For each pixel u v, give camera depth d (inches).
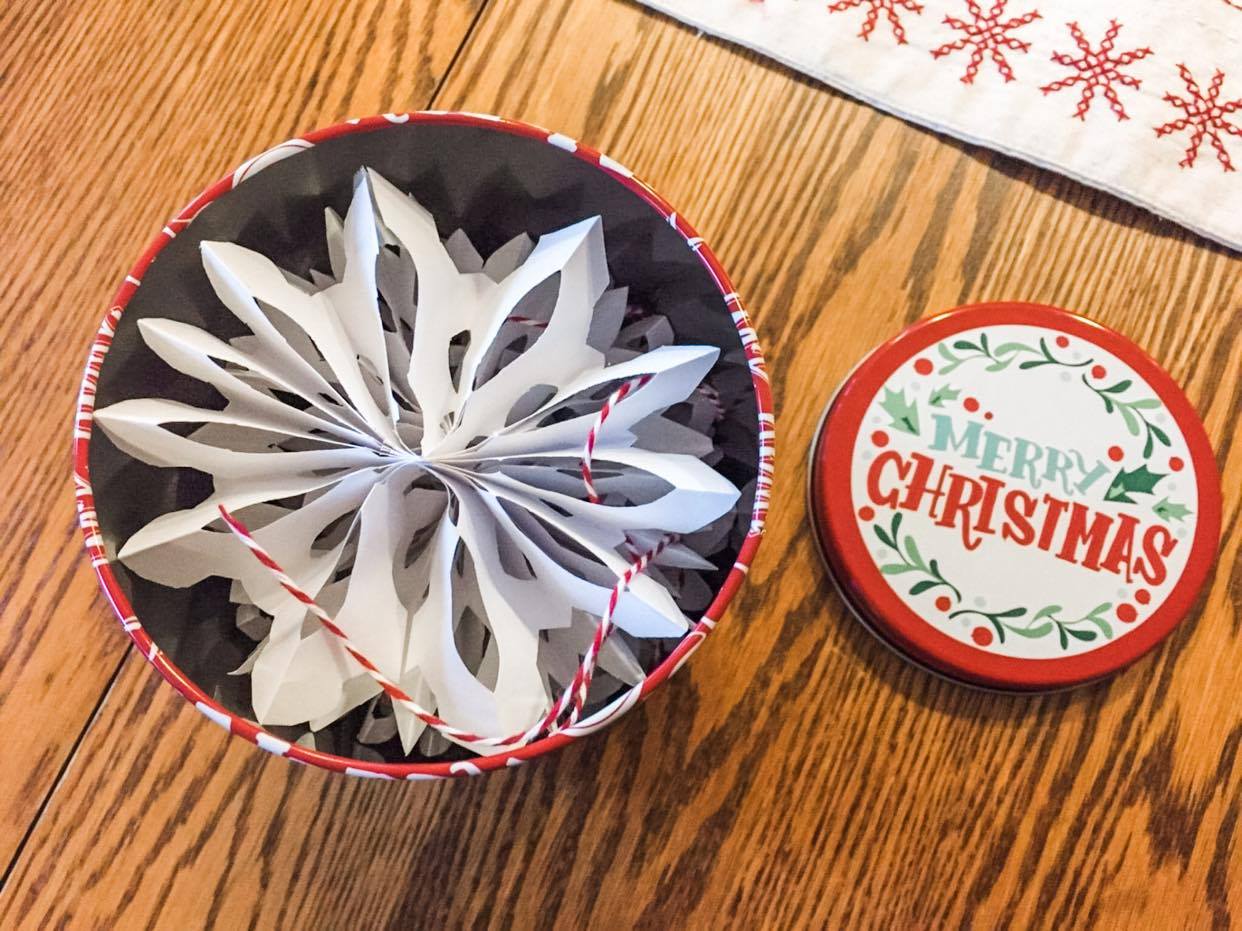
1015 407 11.5
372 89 11.9
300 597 7.4
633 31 12.1
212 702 7.4
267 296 7.9
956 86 12.1
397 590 8.6
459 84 11.9
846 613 11.5
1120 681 11.6
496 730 7.9
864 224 12.0
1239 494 12.0
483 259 9.7
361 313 8.1
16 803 10.7
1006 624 11.1
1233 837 11.4
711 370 9.4
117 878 10.7
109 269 11.5
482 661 8.8
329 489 8.4
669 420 9.2
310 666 7.9
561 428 8.1
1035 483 11.4
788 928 11.0
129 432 7.7
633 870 11.0
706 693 11.3
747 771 11.2
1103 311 12.1
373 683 8.2
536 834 11.0
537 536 8.4
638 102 12.0
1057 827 11.3
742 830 11.1
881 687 11.4
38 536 11.1
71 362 11.3
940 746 11.4
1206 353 12.1
